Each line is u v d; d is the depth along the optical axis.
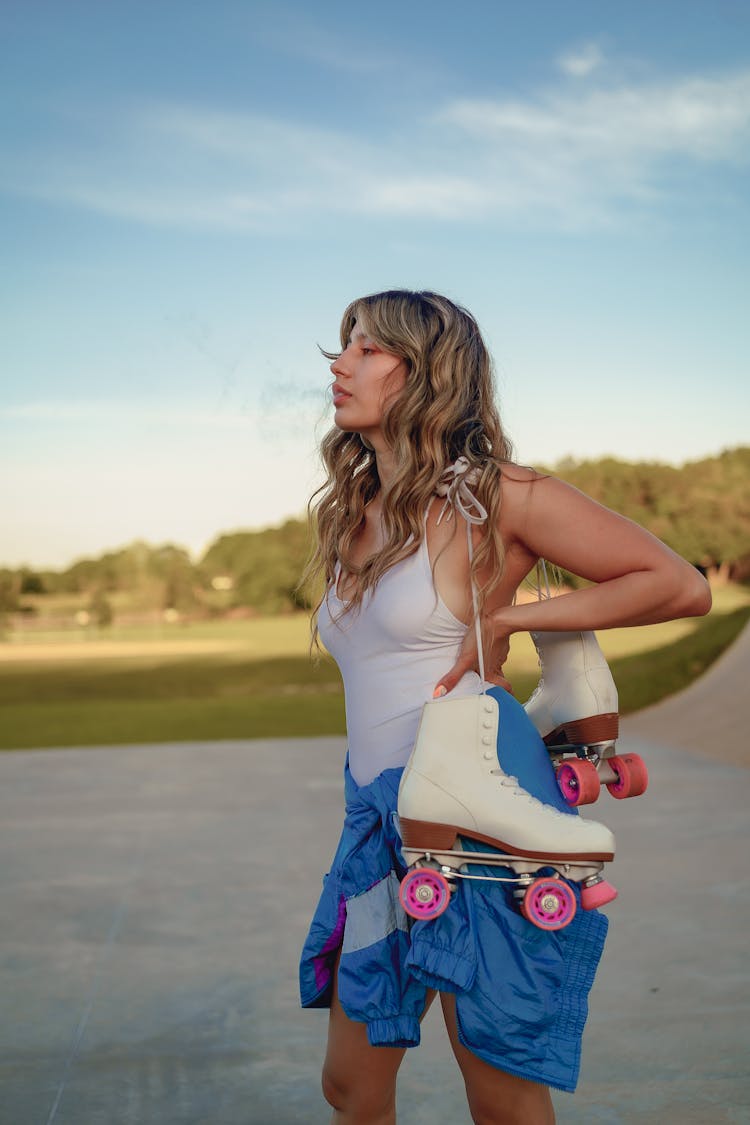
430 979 1.32
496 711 1.34
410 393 1.45
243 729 10.95
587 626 1.38
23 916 3.88
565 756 1.50
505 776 1.34
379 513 1.55
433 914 1.30
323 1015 2.92
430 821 1.32
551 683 1.48
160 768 7.29
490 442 1.52
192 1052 2.68
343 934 1.49
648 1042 2.68
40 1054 2.68
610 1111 2.31
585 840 1.32
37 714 11.37
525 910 1.30
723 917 3.71
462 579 1.43
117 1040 2.76
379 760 1.45
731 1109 2.31
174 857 4.75
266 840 5.05
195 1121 2.31
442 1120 2.28
